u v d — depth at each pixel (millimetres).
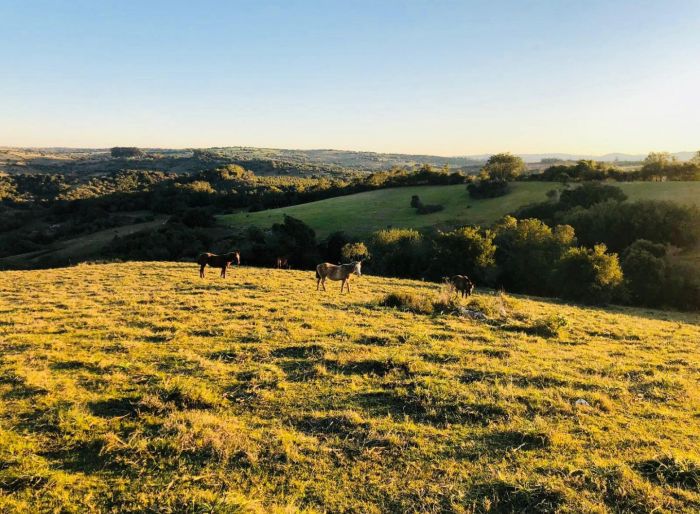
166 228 77062
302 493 5703
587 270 37469
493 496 5633
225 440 6699
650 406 8500
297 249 69438
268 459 6367
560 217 72000
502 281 52562
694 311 42062
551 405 8273
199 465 6219
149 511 5266
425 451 6695
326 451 6617
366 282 26266
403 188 116938
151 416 7457
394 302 17531
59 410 7500
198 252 68375
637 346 13781
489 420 7695
